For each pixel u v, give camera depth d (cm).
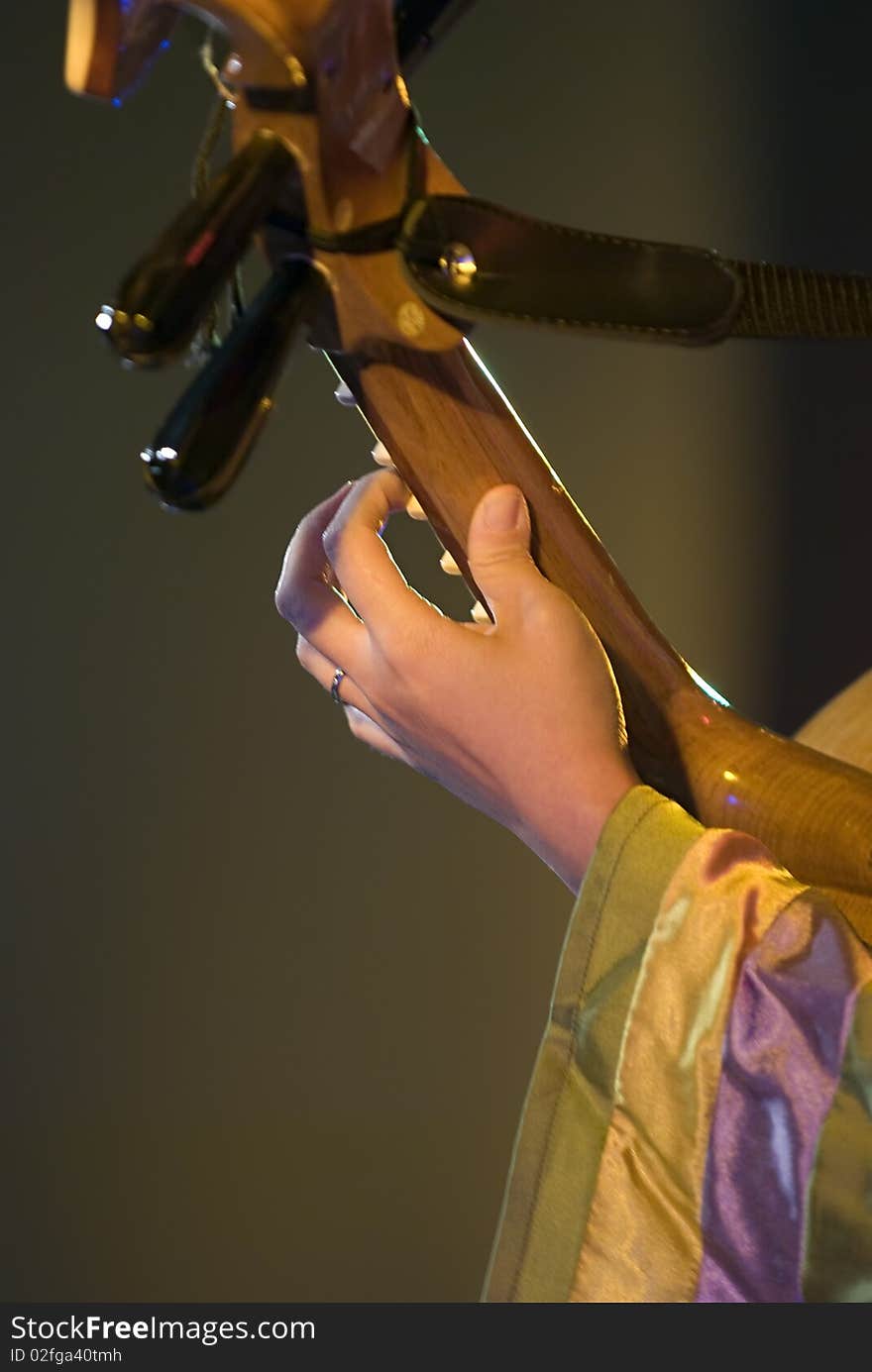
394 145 191
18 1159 502
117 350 184
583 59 513
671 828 198
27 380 509
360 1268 498
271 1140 505
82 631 515
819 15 502
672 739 202
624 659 202
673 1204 197
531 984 511
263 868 514
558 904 511
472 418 199
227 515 512
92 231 505
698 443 523
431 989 512
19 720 515
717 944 197
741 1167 196
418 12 192
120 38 186
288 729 515
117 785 515
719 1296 196
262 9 187
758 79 509
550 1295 198
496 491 199
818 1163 195
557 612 199
